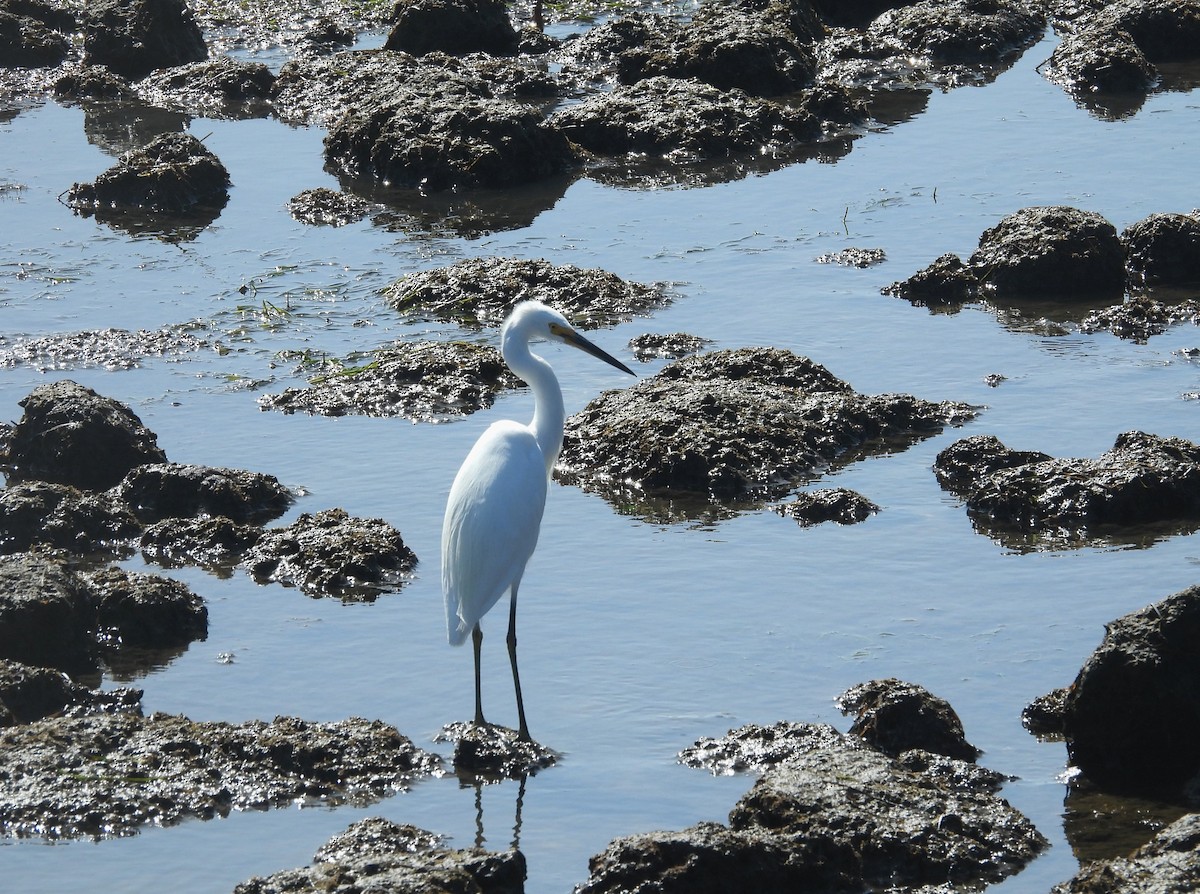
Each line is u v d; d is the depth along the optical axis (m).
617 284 22.48
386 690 12.95
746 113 30.44
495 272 22.98
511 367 14.10
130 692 12.75
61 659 13.51
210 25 41.66
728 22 34.31
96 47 37.19
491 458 12.63
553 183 28.61
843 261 23.50
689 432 17.50
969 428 17.92
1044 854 10.35
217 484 16.69
